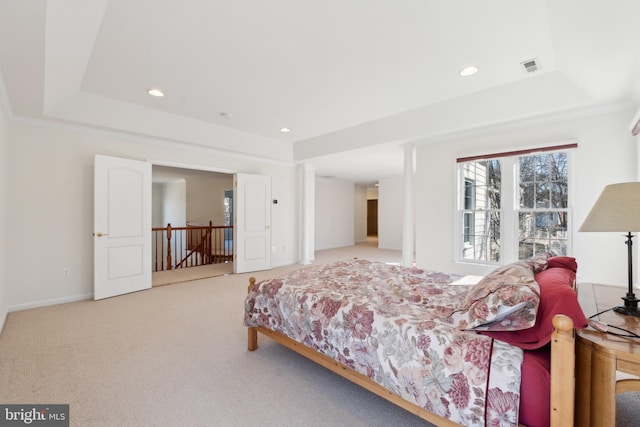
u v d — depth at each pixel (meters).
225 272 5.66
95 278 3.81
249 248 5.70
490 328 1.35
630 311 1.41
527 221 3.64
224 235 8.20
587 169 3.14
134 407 1.76
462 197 4.14
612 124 3.01
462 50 2.48
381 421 1.68
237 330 2.92
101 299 3.87
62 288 3.75
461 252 4.16
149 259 4.42
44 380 2.02
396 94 3.41
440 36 2.28
